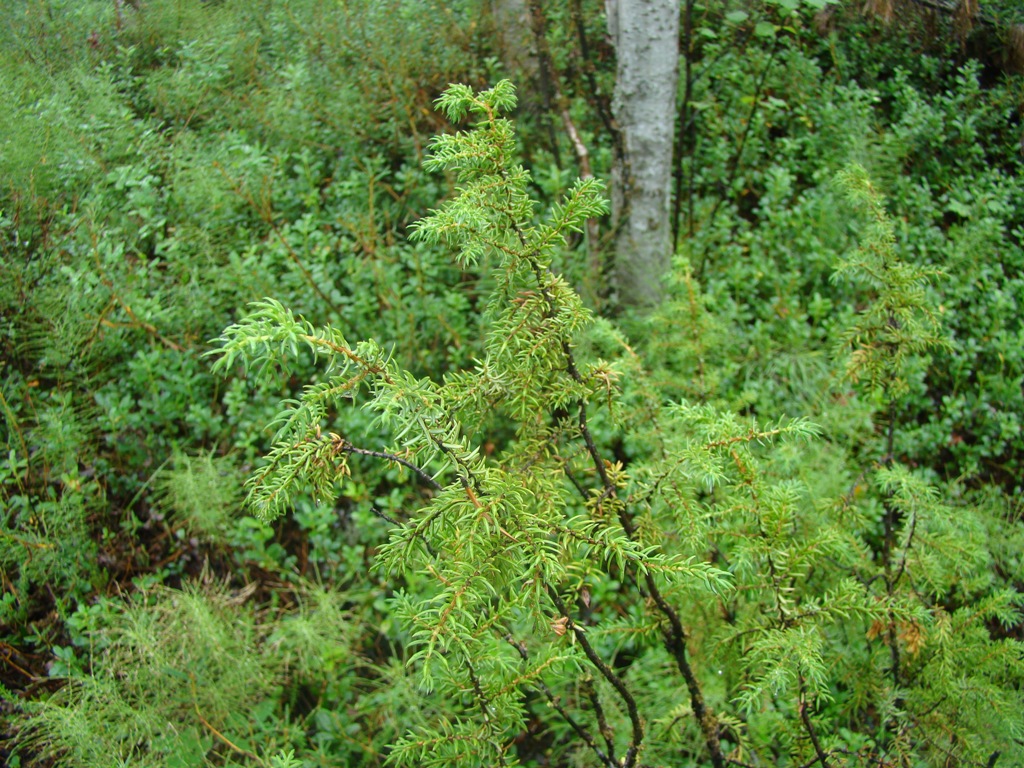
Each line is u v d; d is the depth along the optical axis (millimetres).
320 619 2818
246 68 4859
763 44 5320
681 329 3088
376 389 1304
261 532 3174
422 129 4684
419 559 1360
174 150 4160
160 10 4934
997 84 5258
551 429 1697
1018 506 3459
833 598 1819
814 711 2227
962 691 1926
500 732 1527
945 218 4711
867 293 4133
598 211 1490
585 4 5125
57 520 2947
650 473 1791
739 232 4488
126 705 2447
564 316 1520
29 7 4719
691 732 2529
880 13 4941
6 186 3660
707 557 2396
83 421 3354
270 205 4184
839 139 4719
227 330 1153
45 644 2865
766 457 2670
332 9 4980
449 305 3807
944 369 3961
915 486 2072
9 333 3396
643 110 3736
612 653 2896
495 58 4867
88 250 3598
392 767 2617
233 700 2650
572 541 1459
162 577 3088
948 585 2393
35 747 2510
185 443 3416
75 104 4254
